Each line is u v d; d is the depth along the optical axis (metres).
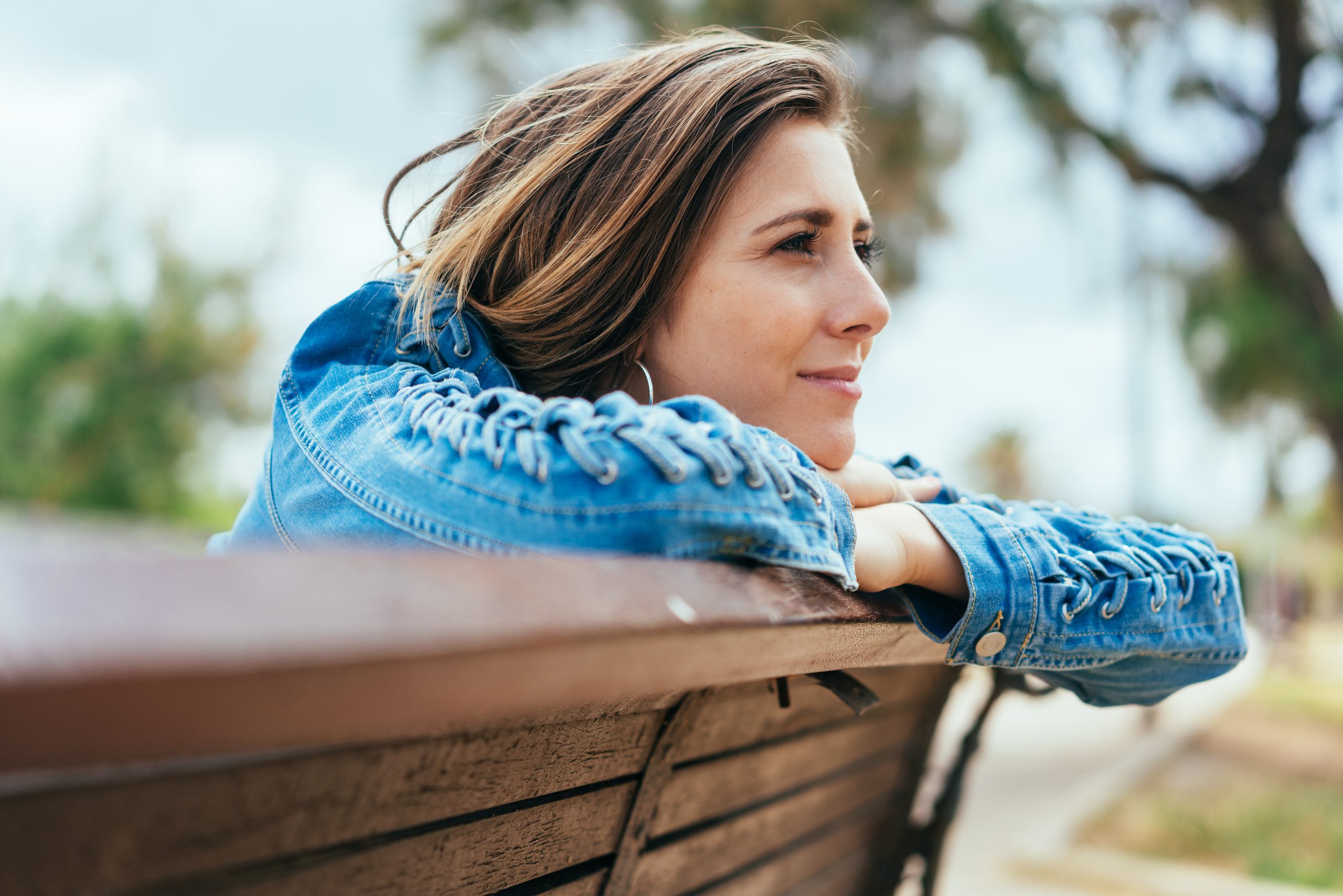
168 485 20.27
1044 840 4.67
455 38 7.20
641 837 0.74
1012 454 37.44
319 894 0.48
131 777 0.38
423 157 1.12
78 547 0.37
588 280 0.90
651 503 0.55
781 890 1.11
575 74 1.06
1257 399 7.74
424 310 0.89
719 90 0.89
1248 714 8.64
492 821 0.58
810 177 0.89
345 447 0.72
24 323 19.38
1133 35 7.59
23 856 0.36
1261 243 7.80
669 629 0.40
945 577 0.78
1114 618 0.84
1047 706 9.08
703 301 0.90
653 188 0.88
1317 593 21.89
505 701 0.35
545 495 0.56
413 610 0.32
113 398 19.66
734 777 0.88
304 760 0.44
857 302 0.89
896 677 1.16
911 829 1.44
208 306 20.05
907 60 7.34
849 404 0.91
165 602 0.27
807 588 0.58
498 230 0.94
